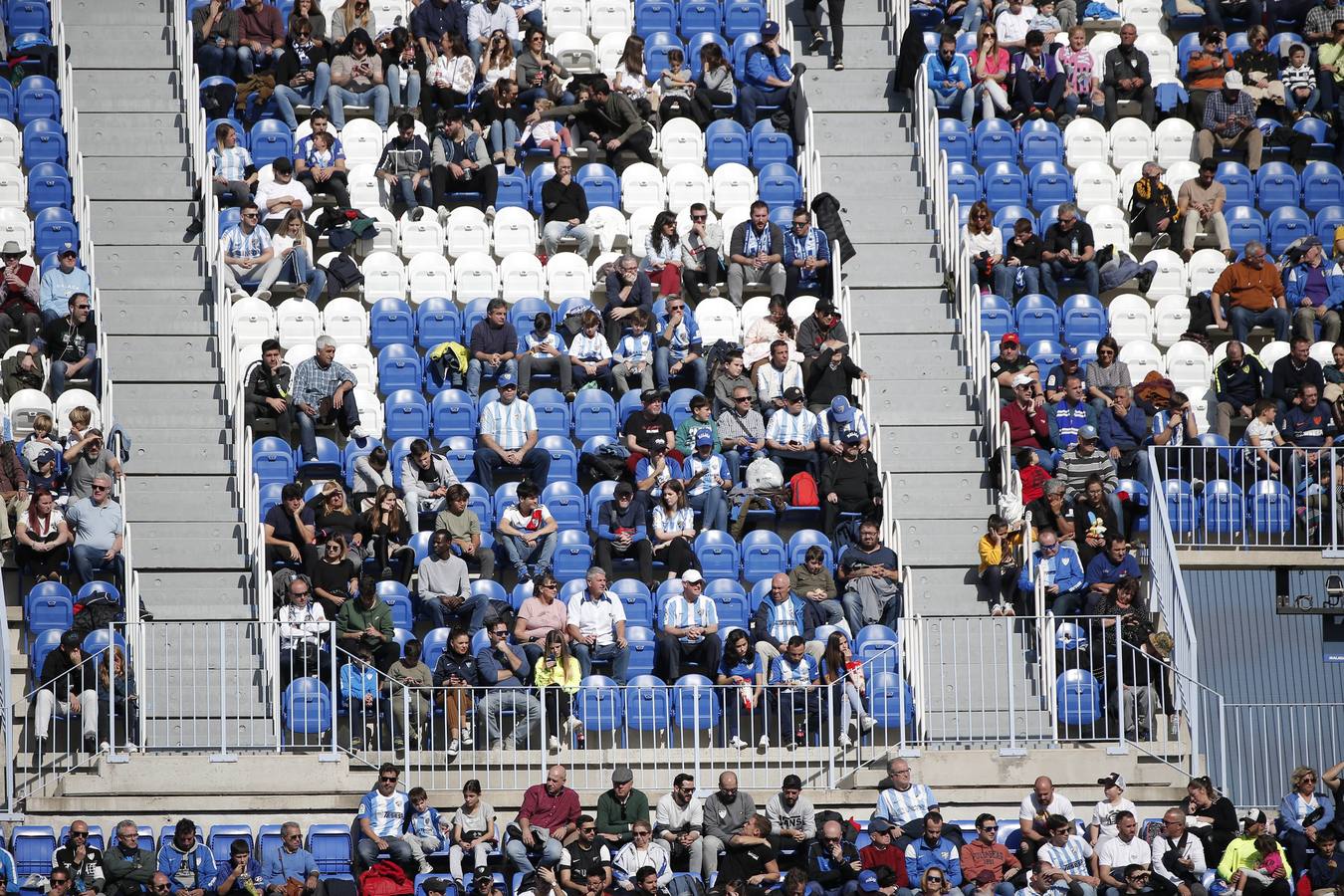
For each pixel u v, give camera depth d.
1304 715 74.75
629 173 93.75
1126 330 89.94
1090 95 99.56
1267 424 82.56
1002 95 98.25
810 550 75.81
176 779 67.88
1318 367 84.62
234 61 95.88
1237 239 95.00
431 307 86.31
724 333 87.25
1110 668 73.31
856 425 81.06
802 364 84.38
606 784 70.00
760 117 98.25
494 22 98.31
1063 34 102.75
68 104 91.56
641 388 84.50
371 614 72.19
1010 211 93.75
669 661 73.25
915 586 77.94
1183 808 68.81
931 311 88.38
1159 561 76.81
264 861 64.69
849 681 70.88
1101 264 91.25
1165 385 84.38
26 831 65.06
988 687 74.19
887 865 65.69
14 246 83.50
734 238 88.88
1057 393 83.25
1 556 74.19
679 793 67.44
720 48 98.31
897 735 72.81
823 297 89.00
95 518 74.12
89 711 67.62
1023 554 76.69
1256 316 89.12
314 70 96.00
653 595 76.31
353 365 84.50
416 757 69.44
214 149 91.38
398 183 91.00
